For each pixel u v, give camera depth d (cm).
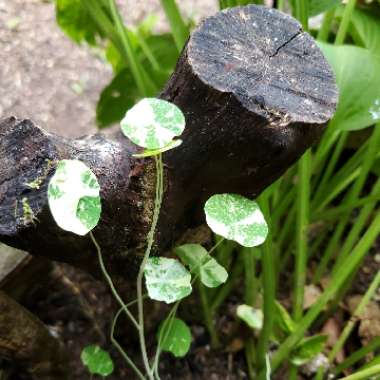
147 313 65
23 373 63
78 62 114
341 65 54
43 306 72
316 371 71
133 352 70
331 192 74
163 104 41
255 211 44
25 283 67
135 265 51
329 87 44
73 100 107
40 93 107
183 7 126
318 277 80
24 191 42
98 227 45
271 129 42
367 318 76
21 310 55
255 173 46
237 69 43
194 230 55
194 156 45
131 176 46
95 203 40
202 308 73
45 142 43
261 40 44
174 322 55
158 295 44
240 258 71
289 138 43
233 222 43
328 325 77
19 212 42
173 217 50
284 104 42
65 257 47
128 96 78
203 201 50
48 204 41
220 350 74
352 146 84
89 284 76
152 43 78
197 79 42
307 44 45
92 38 81
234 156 44
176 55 78
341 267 61
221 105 42
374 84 54
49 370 62
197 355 73
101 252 48
